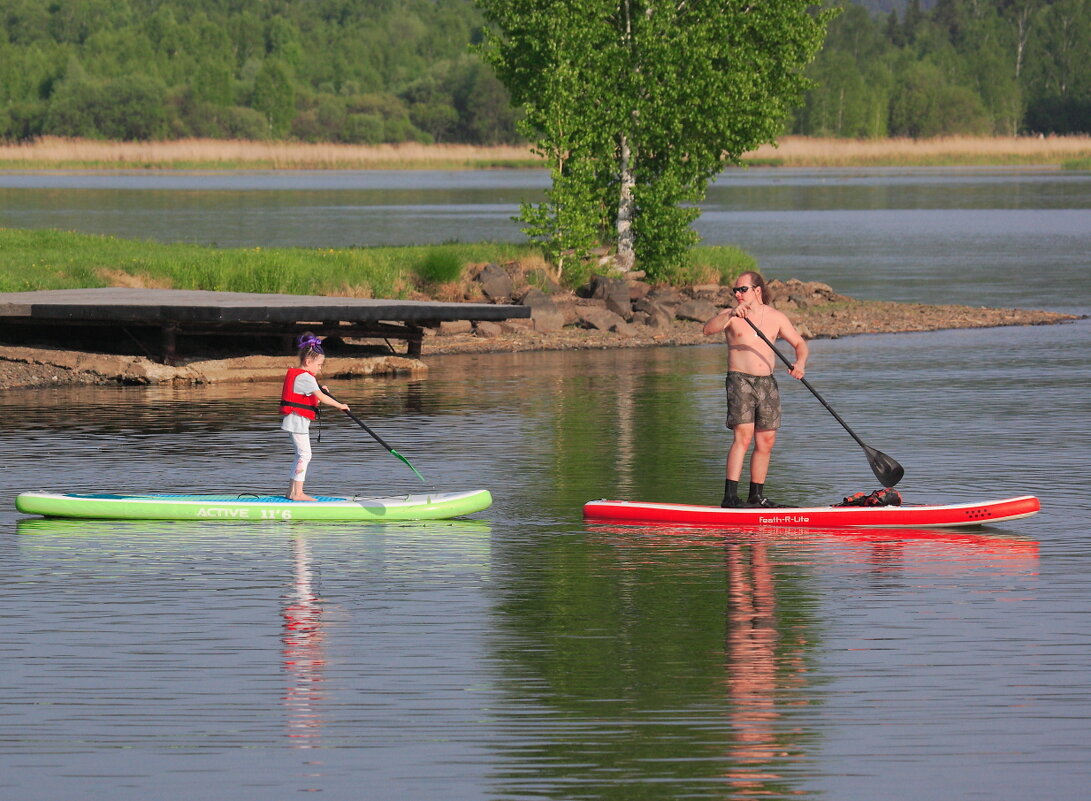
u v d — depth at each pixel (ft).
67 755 91.81
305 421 161.99
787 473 185.16
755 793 86.07
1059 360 302.86
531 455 197.57
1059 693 101.96
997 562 139.85
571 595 128.26
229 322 283.18
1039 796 85.51
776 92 450.71
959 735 94.63
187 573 136.05
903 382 270.67
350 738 94.38
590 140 415.64
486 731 95.55
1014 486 174.91
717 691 102.99
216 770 89.45
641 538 151.23
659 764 90.22
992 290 454.40
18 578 134.00
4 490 173.78
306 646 113.19
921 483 177.37
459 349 328.90
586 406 243.60
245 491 172.55
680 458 195.52
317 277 361.71
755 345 158.71
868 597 127.34
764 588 130.62
